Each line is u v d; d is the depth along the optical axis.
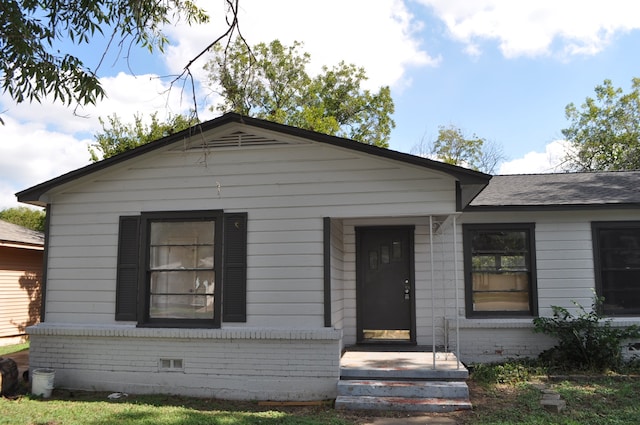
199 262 7.93
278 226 7.70
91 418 6.14
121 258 8.02
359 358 8.22
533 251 9.46
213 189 7.92
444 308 9.44
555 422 5.90
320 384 7.31
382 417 6.39
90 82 5.95
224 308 7.63
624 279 9.37
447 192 7.41
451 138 33.19
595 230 9.42
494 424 5.88
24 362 10.32
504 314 9.40
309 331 7.32
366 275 9.71
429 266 9.59
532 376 8.07
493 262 9.59
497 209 9.26
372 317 9.59
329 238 7.55
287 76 24.52
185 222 8.05
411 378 7.31
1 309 13.12
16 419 6.00
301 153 7.77
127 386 7.74
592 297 9.26
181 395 7.57
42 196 8.16
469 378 8.11
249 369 7.48
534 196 9.86
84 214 8.21
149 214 8.02
